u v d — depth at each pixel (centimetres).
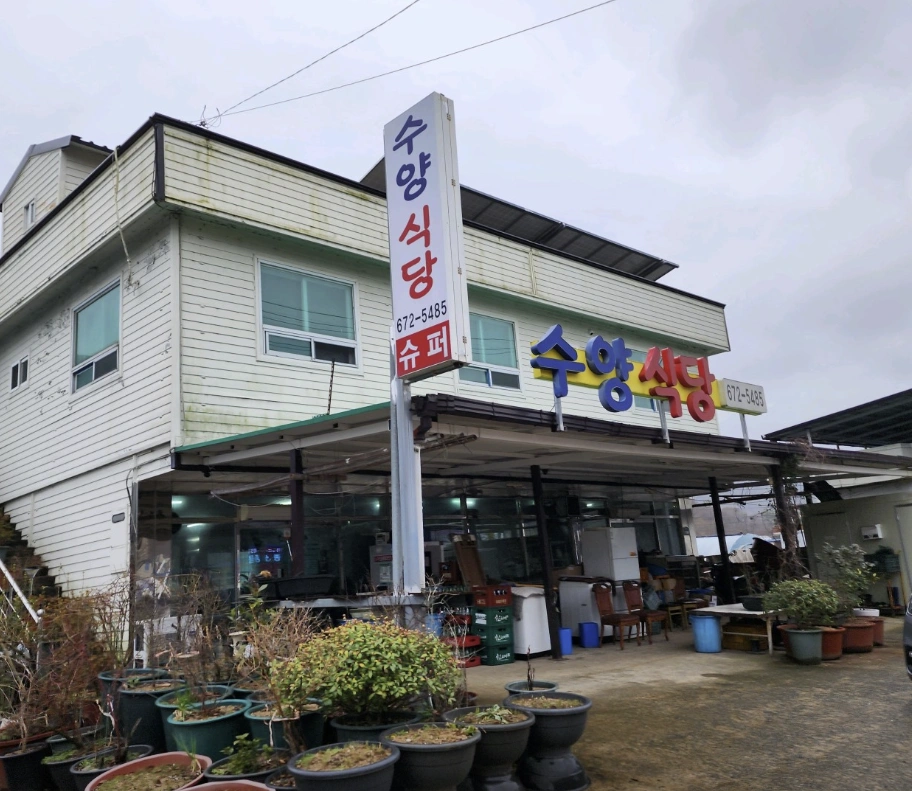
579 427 805
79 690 610
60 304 1166
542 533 1060
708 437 987
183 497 967
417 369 658
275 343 1003
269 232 997
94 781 473
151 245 970
